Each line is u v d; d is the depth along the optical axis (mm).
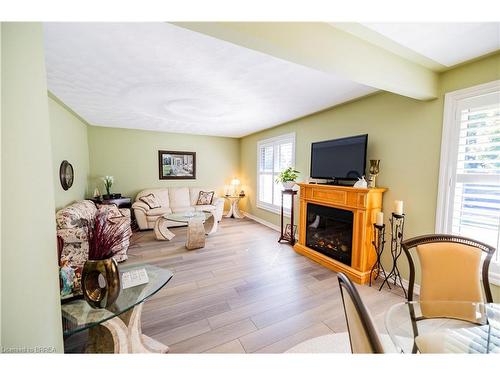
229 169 6434
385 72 1737
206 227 4980
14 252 663
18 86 694
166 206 5293
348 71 1560
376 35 1548
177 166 5766
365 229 2541
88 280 1200
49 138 861
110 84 2469
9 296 644
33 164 757
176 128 5094
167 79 2326
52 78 2324
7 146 644
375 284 2531
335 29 1479
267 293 2320
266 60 1929
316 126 3658
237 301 2174
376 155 2715
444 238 1518
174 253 3469
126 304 1252
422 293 1467
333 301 2180
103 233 1243
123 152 5145
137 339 1430
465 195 1952
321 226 3354
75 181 3961
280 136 4570
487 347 1037
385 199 2621
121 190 5180
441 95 2094
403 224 2426
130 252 3508
